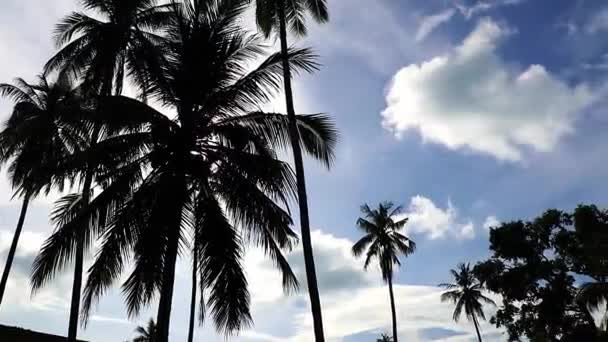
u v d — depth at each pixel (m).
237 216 12.64
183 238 12.09
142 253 11.15
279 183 12.52
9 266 27.45
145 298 11.55
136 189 12.23
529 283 35.47
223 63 13.12
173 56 13.34
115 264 11.27
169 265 11.12
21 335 27.31
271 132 13.17
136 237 11.42
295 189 12.67
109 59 19.62
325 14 19.69
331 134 15.39
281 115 13.24
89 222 11.25
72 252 11.14
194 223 12.42
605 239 30.73
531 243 36.09
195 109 13.15
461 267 59.97
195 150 12.62
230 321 11.82
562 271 34.59
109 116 11.74
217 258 11.88
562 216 35.28
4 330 27.11
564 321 34.03
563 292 33.50
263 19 19.48
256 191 12.22
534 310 35.50
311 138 15.88
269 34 19.80
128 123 12.10
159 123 12.34
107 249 11.19
